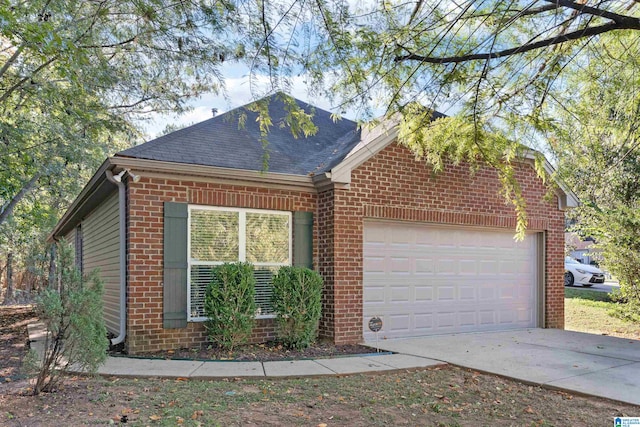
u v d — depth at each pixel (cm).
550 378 620
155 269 754
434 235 996
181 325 767
